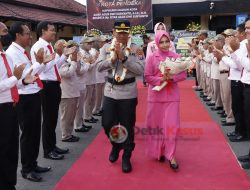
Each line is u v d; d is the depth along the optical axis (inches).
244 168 199.6
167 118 200.5
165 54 202.8
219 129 283.3
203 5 649.0
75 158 223.0
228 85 288.0
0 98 149.6
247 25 189.0
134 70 189.2
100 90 337.1
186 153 227.6
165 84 197.2
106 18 663.1
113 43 192.4
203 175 191.6
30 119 183.8
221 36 287.6
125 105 194.5
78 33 786.2
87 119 315.0
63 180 187.8
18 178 192.2
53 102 216.2
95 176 192.9
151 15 653.9
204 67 419.5
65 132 255.4
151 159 217.6
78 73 268.4
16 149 161.9
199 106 383.9
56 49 226.1
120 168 203.9
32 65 178.7
